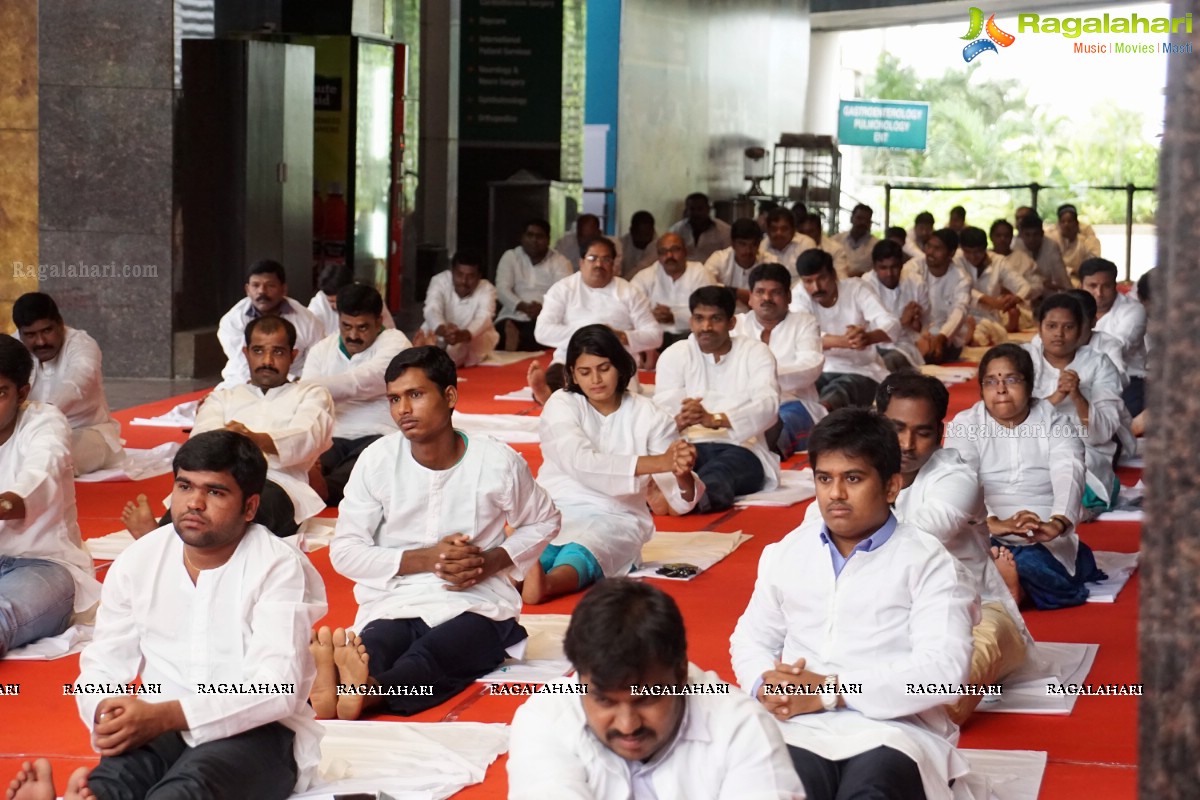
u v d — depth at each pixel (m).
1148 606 1.53
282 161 13.45
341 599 5.65
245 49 12.86
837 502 3.32
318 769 3.66
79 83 11.52
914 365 12.37
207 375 12.06
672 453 5.77
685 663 2.58
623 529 5.81
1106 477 7.18
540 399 8.98
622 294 10.93
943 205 36.50
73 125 11.57
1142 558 1.54
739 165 24.75
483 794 3.65
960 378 12.21
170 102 11.55
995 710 4.32
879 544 3.36
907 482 4.47
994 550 5.43
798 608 3.44
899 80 37.75
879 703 3.23
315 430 6.43
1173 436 1.50
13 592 4.76
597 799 2.68
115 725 3.15
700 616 5.38
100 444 7.82
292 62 13.53
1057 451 5.61
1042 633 5.21
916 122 27.75
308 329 9.09
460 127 18.16
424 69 19.64
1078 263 17.83
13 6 11.22
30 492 4.84
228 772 3.22
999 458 5.67
